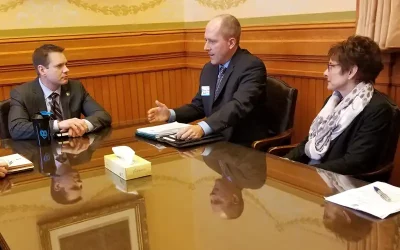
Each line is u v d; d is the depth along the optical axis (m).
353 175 1.80
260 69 2.38
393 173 2.38
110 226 1.06
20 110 2.24
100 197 1.26
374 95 1.87
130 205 1.19
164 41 3.61
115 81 3.45
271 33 2.94
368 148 1.81
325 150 1.94
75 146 1.89
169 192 1.27
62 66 2.34
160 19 3.60
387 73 2.32
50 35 3.16
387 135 1.83
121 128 2.23
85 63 3.30
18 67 3.07
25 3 3.06
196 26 3.60
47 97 2.39
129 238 0.99
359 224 1.02
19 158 1.67
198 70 3.63
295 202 1.17
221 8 3.32
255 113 2.47
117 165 1.44
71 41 3.22
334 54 1.91
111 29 3.40
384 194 1.18
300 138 2.91
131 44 3.46
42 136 1.93
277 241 0.96
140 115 3.60
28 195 1.31
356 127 1.86
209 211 1.13
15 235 1.04
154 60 3.59
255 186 1.30
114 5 3.38
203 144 1.83
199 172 1.46
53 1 3.15
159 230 1.02
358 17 2.26
